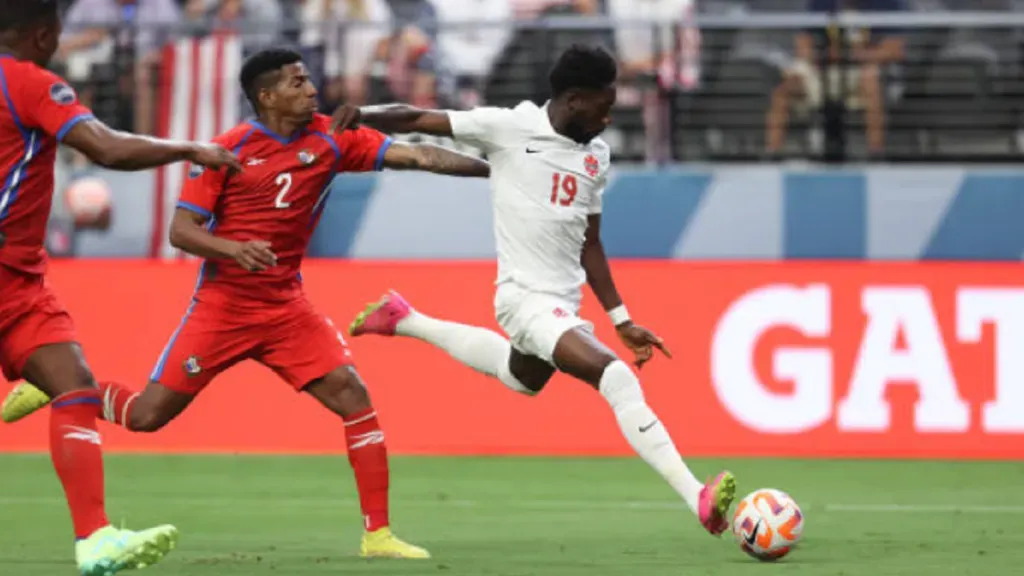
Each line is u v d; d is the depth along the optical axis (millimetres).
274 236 24859
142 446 45438
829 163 51812
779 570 22797
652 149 52031
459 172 25750
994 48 53875
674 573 22328
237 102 51562
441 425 45031
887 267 44156
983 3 55719
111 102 52219
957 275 43906
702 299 44625
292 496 35562
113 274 46125
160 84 51844
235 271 25094
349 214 50438
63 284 46156
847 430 43906
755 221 49594
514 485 37781
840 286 44219
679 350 44531
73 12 53625
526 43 53312
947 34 53594
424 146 25625
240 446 45188
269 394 45312
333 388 25078
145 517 31609
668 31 52031
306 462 42781
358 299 45438
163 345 45688
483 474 40094
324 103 51656
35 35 20156
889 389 43875
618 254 49781
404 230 50375
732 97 53125
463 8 54250
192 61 51719
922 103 52906
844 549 25781
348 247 50438
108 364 45781
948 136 53156
